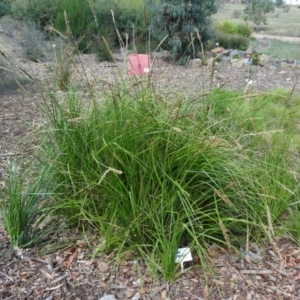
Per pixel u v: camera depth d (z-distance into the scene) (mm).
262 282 2053
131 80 2664
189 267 2092
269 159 2648
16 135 3963
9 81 5582
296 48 11203
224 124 2697
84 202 2199
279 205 2463
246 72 7836
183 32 8562
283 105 4730
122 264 2154
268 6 19719
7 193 2465
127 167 2182
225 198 1862
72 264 2156
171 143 2215
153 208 2135
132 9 10680
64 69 4746
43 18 11055
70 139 2342
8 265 2143
